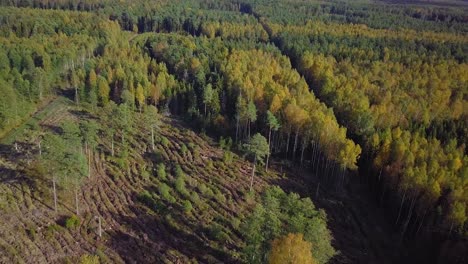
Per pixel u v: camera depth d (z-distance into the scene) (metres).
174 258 55.56
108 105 99.31
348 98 101.88
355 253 64.19
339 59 140.25
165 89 106.81
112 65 117.12
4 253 52.47
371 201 80.31
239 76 107.38
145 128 93.88
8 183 65.94
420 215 70.19
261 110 96.12
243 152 88.12
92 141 75.69
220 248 57.97
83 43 134.38
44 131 85.44
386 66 127.38
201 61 122.25
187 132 94.44
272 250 42.94
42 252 53.53
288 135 88.31
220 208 67.44
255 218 49.81
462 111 101.88
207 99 99.75
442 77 119.88
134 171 75.25
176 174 75.06
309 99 97.25
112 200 66.31
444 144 85.19
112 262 53.72
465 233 61.78
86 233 58.09
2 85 83.69
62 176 60.47
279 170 84.31
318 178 84.12
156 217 63.28
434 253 65.38
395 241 69.81
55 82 114.56
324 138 80.50
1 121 82.00
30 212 60.31
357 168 82.75
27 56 109.38
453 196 64.38
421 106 99.62
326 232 54.94
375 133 84.56
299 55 142.75
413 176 68.81
